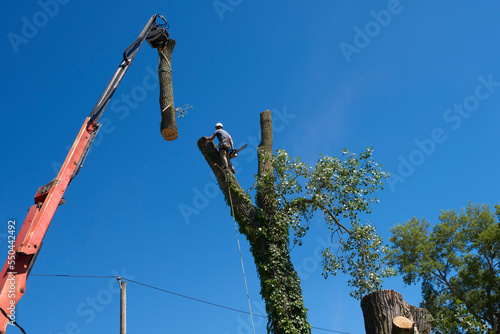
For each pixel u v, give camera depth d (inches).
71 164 269.1
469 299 888.3
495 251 914.7
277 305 425.4
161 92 454.3
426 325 245.6
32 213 243.1
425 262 933.8
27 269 230.1
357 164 495.8
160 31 422.9
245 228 469.7
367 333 247.0
